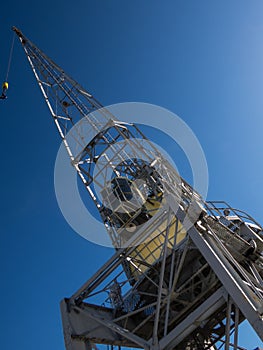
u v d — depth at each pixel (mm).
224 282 16688
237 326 16766
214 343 22266
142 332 22609
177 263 21109
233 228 22750
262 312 15367
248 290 16328
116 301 23047
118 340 21469
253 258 20516
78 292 22094
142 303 22703
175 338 18172
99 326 21562
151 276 22297
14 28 48219
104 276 22703
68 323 20859
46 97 40812
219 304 17719
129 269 25328
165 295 21672
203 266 20031
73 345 20234
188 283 21594
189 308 21188
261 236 23469
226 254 18297
